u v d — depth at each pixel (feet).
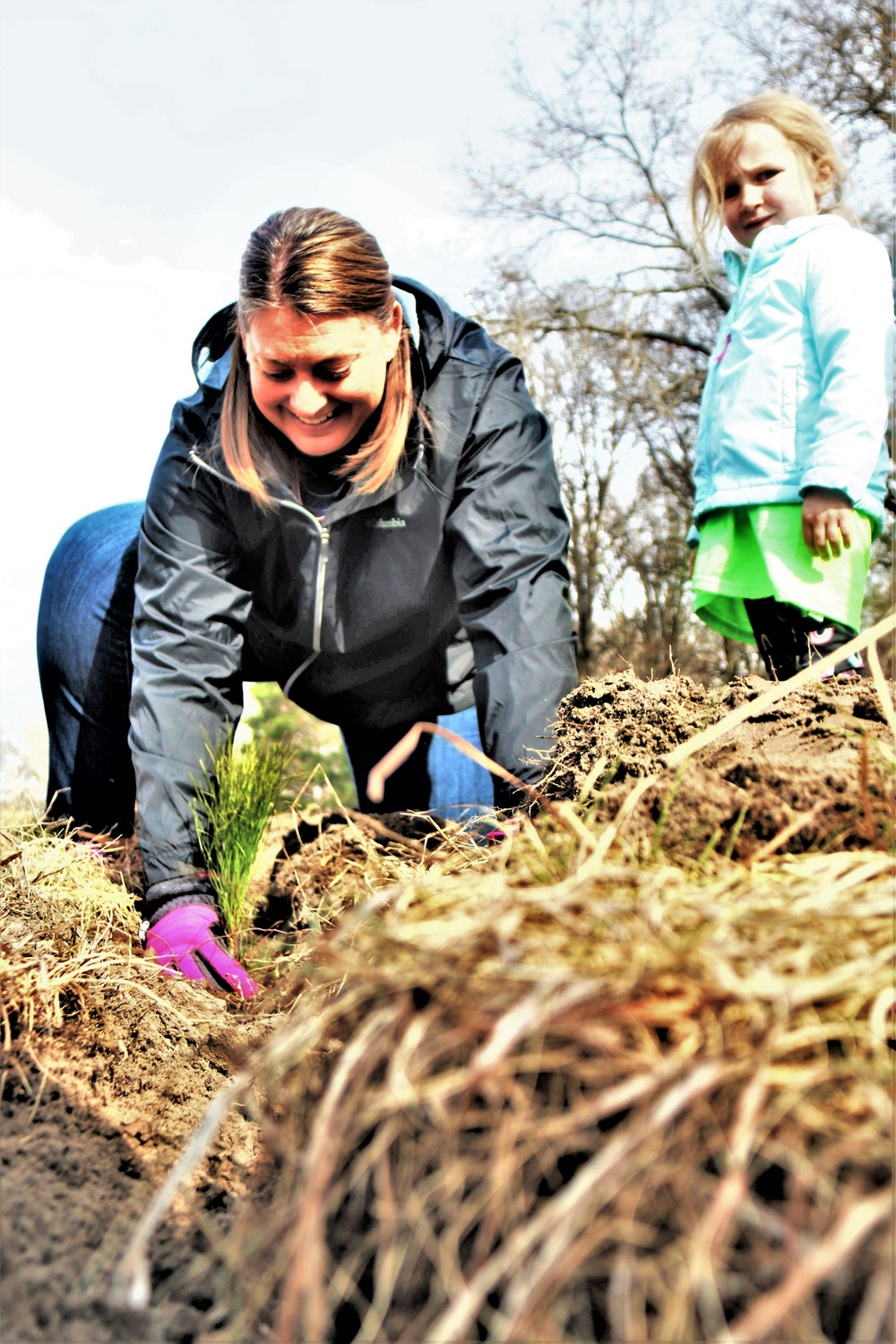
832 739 4.54
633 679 5.90
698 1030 2.36
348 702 8.63
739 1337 1.79
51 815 8.88
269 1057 2.55
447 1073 2.45
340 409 6.67
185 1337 2.66
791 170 8.85
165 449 7.51
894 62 24.73
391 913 2.97
